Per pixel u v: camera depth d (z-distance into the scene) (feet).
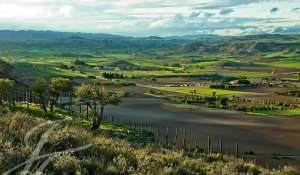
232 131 449.06
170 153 54.19
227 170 49.08
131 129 357.41
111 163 41.32
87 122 333.83
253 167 56.18
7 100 393.70
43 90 397.19
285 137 424.87
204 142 381.60
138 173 39.40
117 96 375.04
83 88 372.99
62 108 501.56
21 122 55.47
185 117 537.65
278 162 311.68
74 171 36.76
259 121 529.04
